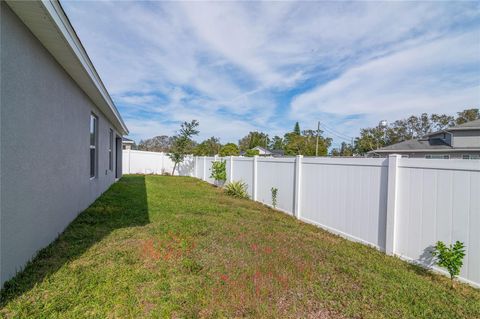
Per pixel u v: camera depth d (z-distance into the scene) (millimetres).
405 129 40812
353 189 4828
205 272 3084
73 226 4797
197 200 8312
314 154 42469
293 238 4660
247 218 6113
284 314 2354
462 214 3109
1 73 2432
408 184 3777
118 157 14828
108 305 2320
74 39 3572
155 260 3357
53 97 3926
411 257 3715
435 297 2713
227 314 2301
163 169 20812
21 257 2910
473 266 2990
